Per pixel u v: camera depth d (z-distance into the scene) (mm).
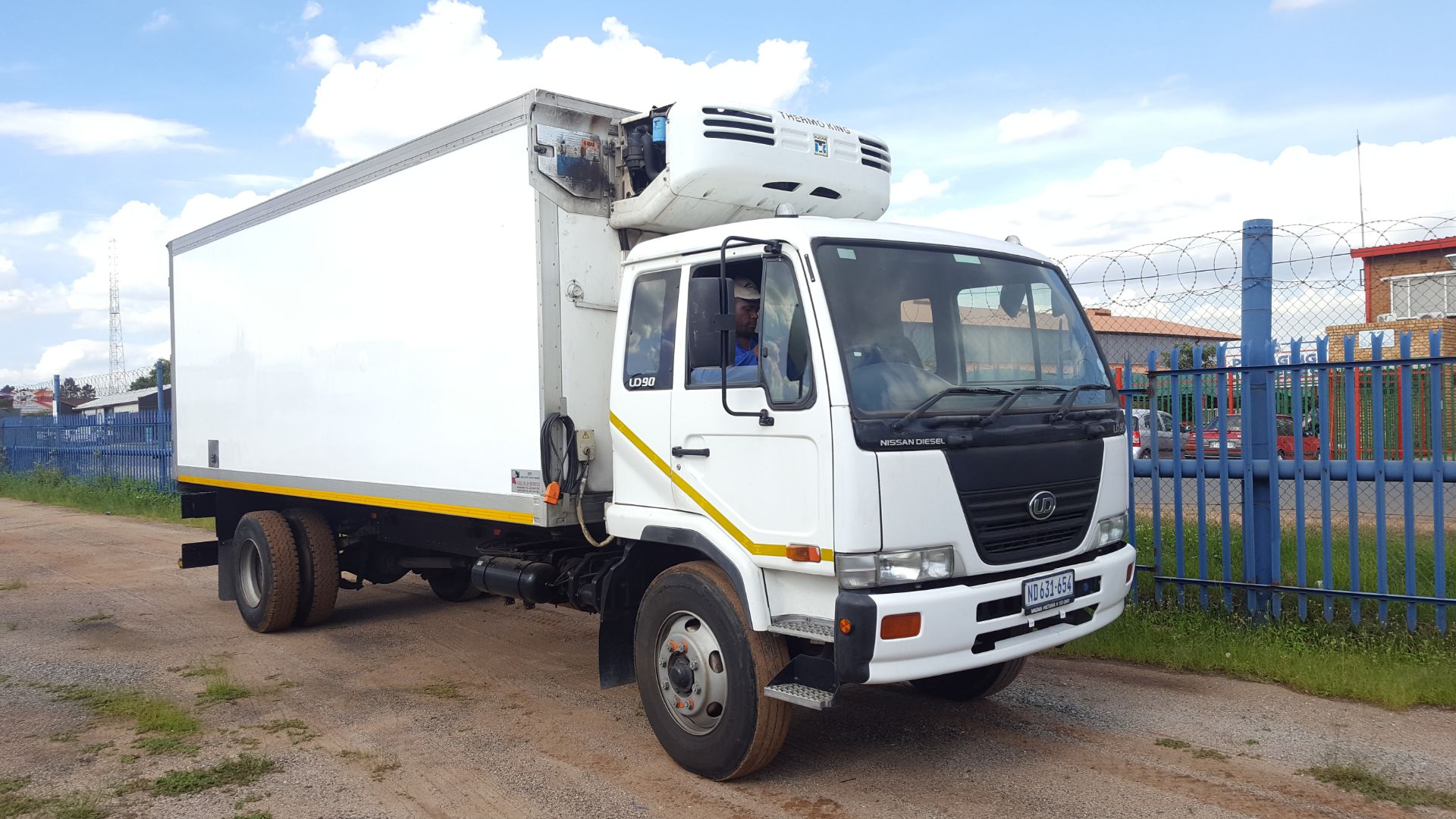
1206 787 4656
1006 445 4629
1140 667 6691
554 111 5789
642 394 5277
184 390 9914
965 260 5105
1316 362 6891
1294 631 6746
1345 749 5055
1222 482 7305
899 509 4273
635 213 5816
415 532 7863
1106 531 5145
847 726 5730
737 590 4707
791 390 4480
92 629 8797
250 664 7500
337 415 7543
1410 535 6496
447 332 6402
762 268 4730
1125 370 7746
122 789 4980
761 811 4582
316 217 7773
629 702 6391
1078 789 4699
